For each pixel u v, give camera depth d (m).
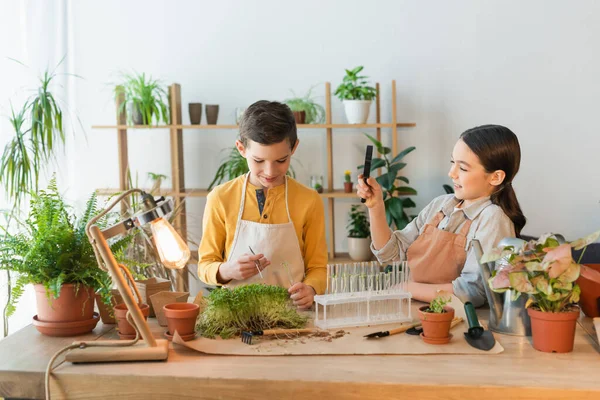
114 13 4.17
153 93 4.16
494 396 1.30
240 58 4.16
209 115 4.02
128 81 4.18
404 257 2.27
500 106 4.05
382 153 3.92
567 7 3.96
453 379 1.34
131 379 1.39
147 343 1.51
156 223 1.53
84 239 1.72
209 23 4.15
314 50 4.12
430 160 4.13
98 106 4.21
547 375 1.36
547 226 4.08
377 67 4.10
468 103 4.07
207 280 2.12
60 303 1.69
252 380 1.35
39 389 1.44
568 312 1.50
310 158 4.21
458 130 4.09
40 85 4.09
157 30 4.18
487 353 1.51
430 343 1.57
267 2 4.12
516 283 1.49
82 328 1.72
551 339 1.51
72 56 4.20
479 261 1.70
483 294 1.99
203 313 1.72
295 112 3.93
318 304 1.91
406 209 4.19
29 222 1.75
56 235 1.69
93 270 1.70
